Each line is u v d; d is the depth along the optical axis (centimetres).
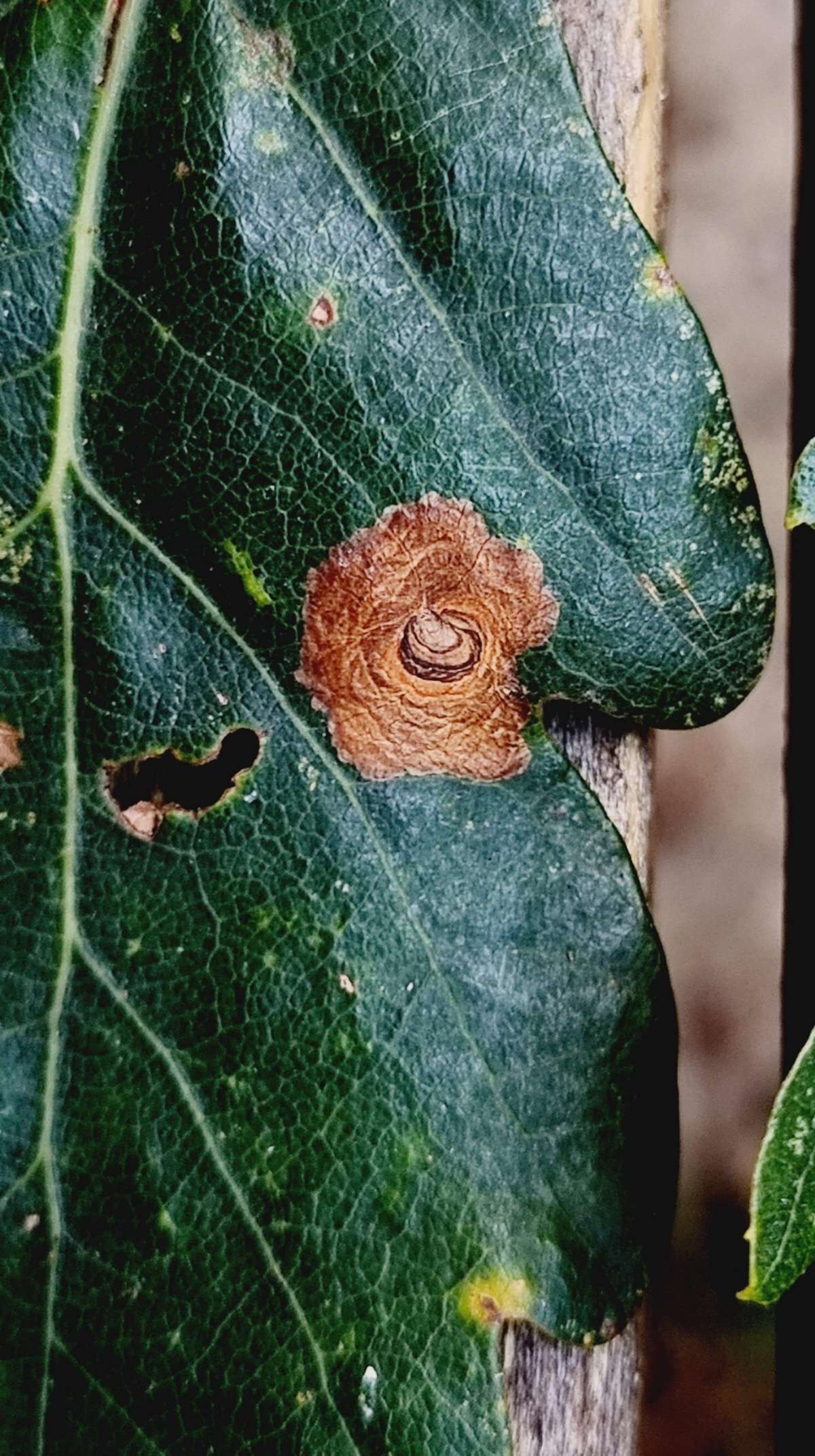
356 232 8
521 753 8
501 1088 8
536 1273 8
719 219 16
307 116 8
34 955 8
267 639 8
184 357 8
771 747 16
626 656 8
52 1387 8
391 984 8
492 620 8
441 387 8
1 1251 8
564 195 8
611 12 9
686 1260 15
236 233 8
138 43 8
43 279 8
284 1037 8
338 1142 8
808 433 10
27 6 8
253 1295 8
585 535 8
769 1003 16
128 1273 8
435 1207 8
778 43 16
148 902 8
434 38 8
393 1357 8
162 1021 8
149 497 8
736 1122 15
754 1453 14
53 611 8
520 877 8
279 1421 8
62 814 8
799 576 10
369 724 8
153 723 8
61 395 8
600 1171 8
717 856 16
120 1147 8
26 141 8
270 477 8
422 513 8
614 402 8
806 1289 9
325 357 8
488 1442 8
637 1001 8
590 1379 8
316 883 8
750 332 16
